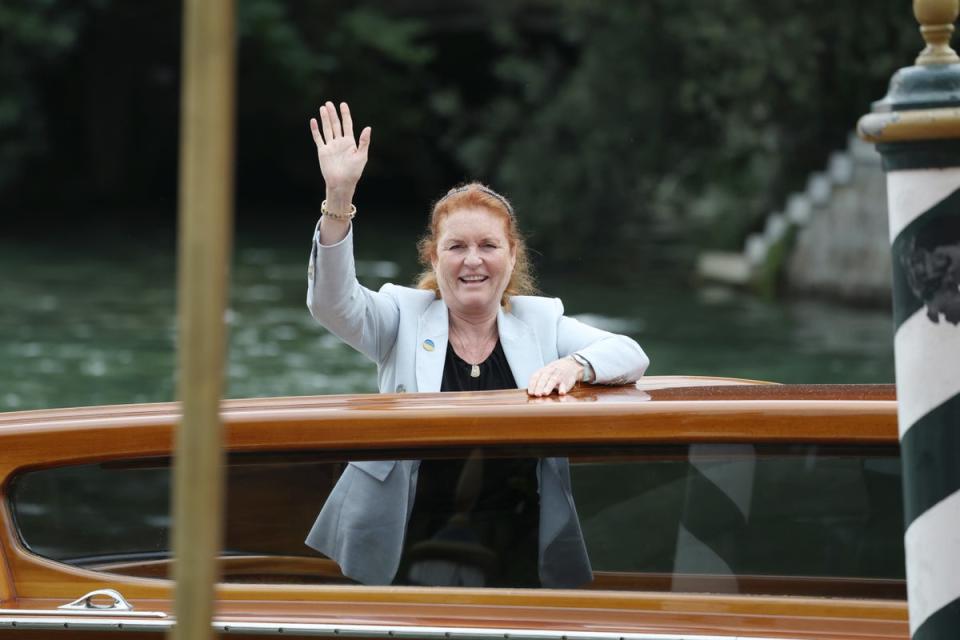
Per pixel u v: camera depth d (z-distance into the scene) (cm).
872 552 1162
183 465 663
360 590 1203
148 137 13962
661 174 8519
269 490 1218
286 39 12550
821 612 1156
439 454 1202
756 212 8350
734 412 1175
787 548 1173
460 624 1173
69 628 1176
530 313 1502
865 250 6775
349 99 13575
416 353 1465
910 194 802
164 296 6881
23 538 1232
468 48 14388
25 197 12681
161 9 13050
